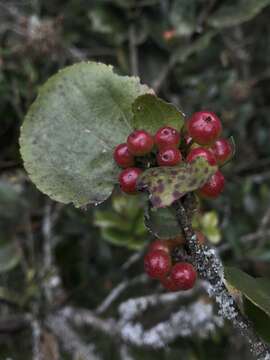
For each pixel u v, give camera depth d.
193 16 0.52
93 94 0.24
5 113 0.49
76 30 0.56
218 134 0.21
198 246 0.21
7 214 0.50
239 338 0.48
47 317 0.47
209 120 0.21
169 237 0.23
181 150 0.22
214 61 0.56
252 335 0.22
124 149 0.22
